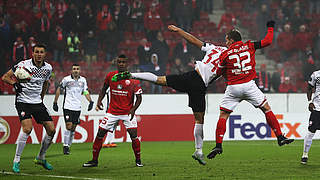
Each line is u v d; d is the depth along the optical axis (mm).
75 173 22688
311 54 54625
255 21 58438
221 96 47219
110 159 29328
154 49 52688
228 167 24984
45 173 22703
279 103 47781
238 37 22312
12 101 44219
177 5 56938
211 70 22719
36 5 53875
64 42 53156
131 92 25609
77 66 35031
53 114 45219
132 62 52656
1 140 43312
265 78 50562
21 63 22688
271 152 33438
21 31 52250
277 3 58688
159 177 21297
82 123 44281
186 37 23359
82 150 36344
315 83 26266
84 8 55125
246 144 40406
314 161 27812
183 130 45812
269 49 55344
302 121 45906
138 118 45625
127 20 55750
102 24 54969
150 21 55750
